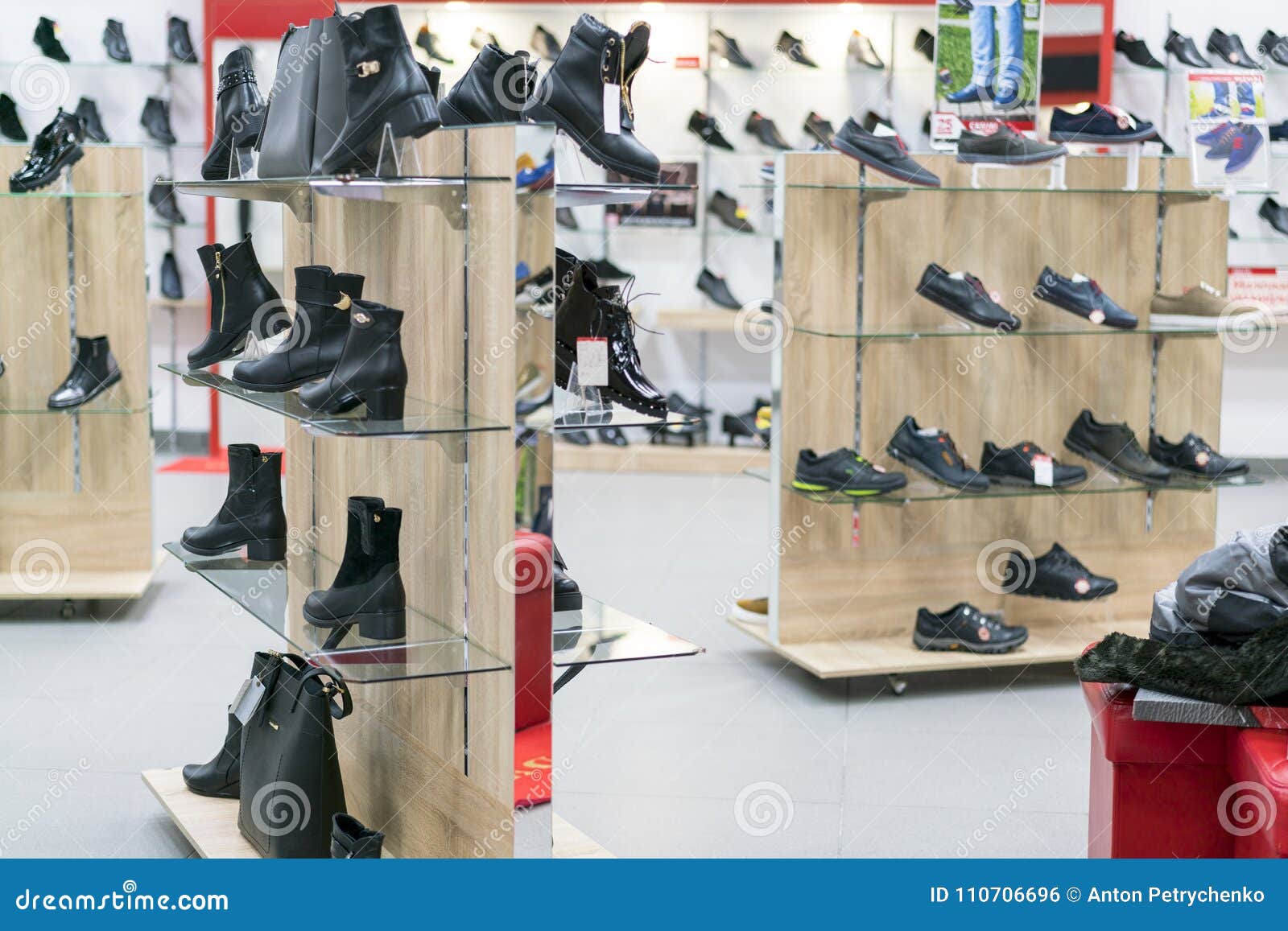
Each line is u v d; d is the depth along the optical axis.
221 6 7.76
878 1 7.77
